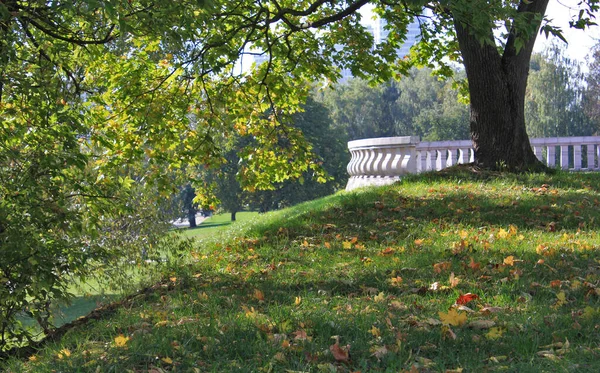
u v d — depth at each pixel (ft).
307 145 40.01
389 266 23.59
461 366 13.28
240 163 42.01
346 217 35.73
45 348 18.35
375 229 32.42
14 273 23.84
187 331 16.49
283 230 33.91
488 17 26.73
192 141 39.65
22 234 23.47
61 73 28.94
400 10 45.88
